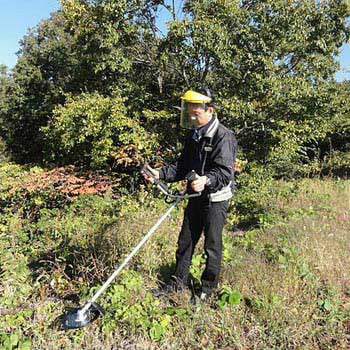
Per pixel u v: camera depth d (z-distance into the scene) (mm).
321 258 4801
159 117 9750
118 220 5887
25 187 7824
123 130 9617
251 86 9156
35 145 13625
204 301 4035
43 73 13484
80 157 10688
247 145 10234
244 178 9297
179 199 3836
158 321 3727
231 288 4215
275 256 4789
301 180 10719
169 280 4438
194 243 4223
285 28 9055
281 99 9320
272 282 4254
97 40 10047
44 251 5594
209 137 3773
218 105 9219
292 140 9711
